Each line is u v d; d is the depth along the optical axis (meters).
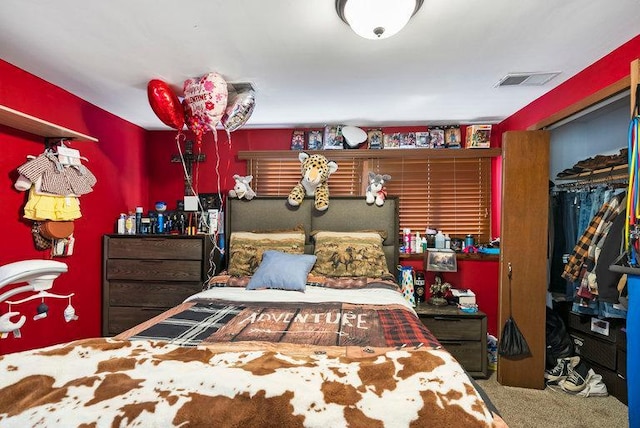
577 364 2.53
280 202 3.14
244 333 1.50
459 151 3.21
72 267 2.54
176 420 0.81
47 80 2.27
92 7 1.47
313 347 1.33
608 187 2.41
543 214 2.47
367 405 0.87
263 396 0.88
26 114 1.97
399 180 3.36
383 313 1.84
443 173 3.34
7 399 0.91
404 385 0.96
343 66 2.05
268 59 1.97
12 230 2.08
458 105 2.77
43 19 1.56
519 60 1.98
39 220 2.20
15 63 2.03
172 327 1.58
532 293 2.47
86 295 2.67
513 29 1.64
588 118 2.81
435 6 1.46
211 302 2.05
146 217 3.15
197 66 2.07
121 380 0.98
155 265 2.81
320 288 2.38
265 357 1.15
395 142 3.27
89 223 2.70
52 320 2.37
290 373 1.00
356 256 2.65
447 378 1.00
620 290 1.94
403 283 2.94
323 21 1.58
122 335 1.48
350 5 1.39
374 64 2.03
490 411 0.95
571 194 2.72
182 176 3.48
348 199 3.10
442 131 3.28
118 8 1.48
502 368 2.51
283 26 1.62
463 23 1.59
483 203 3.30
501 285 2.54
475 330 2.64
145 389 0.93
